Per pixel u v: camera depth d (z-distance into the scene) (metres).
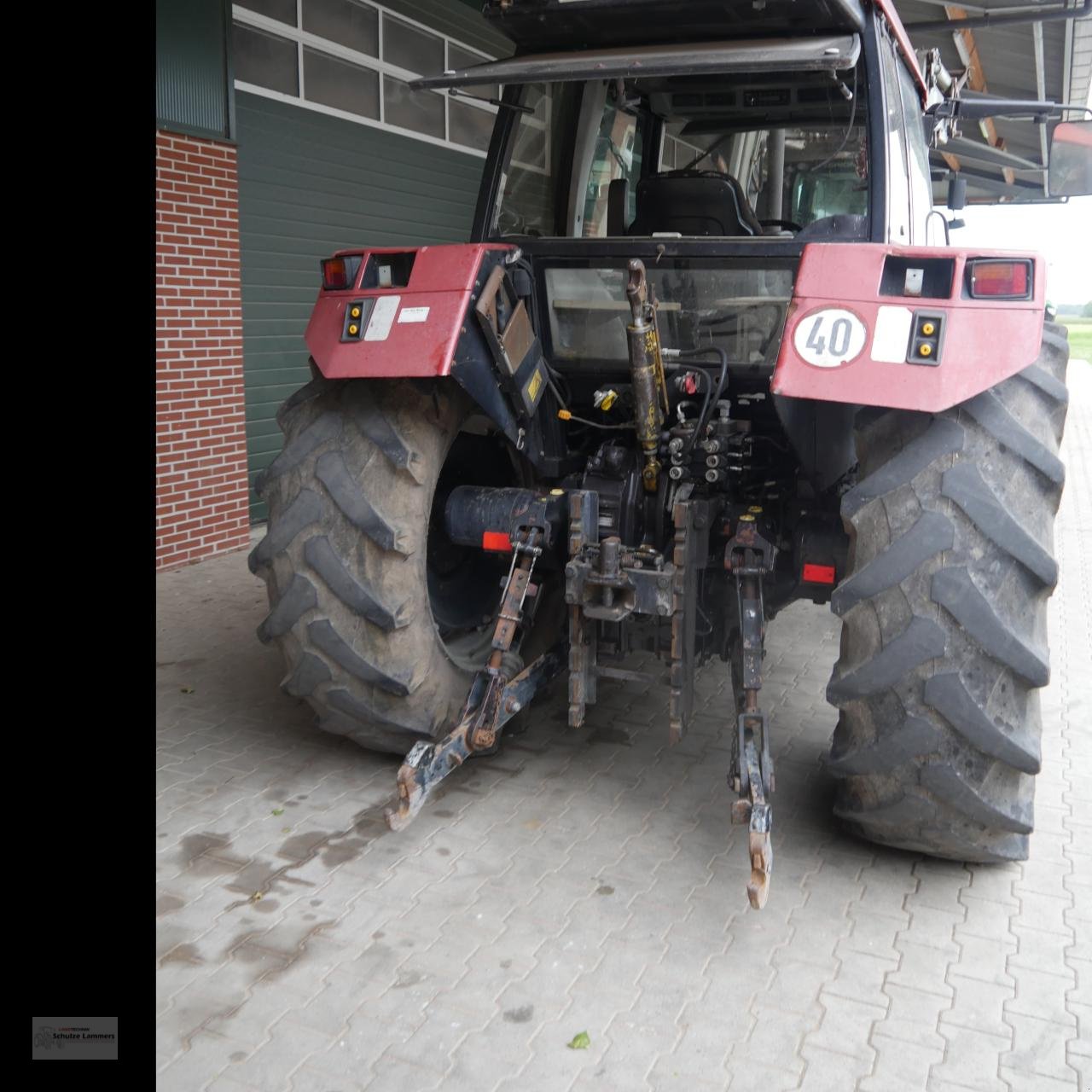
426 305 2.87
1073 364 20.67
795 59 2.67
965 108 4.69
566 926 2.67
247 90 6.59
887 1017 2.36
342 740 3.73
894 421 2.64
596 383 3.57
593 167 3.54
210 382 6.17
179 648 4.70
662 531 3.37
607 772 3.51
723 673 4.43
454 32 8.64
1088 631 5.10
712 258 3.12
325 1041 2.27
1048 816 3.29
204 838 3.07
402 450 2.96
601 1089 2.14
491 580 3.90
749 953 2.58
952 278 2.47
